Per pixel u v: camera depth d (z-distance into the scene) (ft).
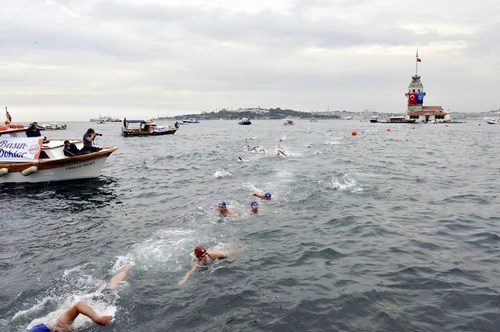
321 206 45.96
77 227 39.91
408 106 516.73
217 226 38.42
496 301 22.93
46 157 68.44
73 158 65.57
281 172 71.46
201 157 108.78
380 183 60.70
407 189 56.65
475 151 125.39
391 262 29.19
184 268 28.43
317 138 202.59
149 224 39.96
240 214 42.57
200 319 21.61
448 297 23.54
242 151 124.57
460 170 78.54
